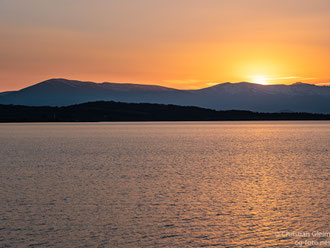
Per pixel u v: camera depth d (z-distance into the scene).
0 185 41.81
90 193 37.81
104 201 34.62
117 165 59.06
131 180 45.28
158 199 35.53
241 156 73.00
